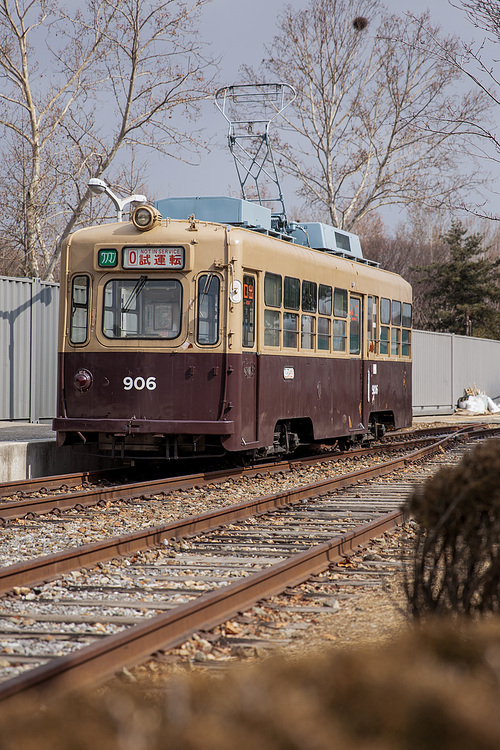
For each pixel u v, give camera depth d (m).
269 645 5.64
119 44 31.53
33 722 2.80
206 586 7.53
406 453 21.19
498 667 2.80
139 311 14.48
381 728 2.46
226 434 14.01
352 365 19.02
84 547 8.16
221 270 14.16
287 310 15.86
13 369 21.41
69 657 4.66
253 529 10.36
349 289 18.80
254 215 16.28
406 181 42.09
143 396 14.37
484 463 5.14
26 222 33.31
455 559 5.04
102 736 2.65
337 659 3.00
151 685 4.57
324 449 21.77
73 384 14.78
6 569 7.27
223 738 2.51
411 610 5.24
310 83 42.56
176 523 9.59
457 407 42.78
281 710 2.59
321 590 7.41
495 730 2.44
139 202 20.80
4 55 30.75
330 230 19.23
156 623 5.48
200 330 14.21
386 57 39.75
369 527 9.63
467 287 74.44
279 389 15.55
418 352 39.44
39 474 15.86
